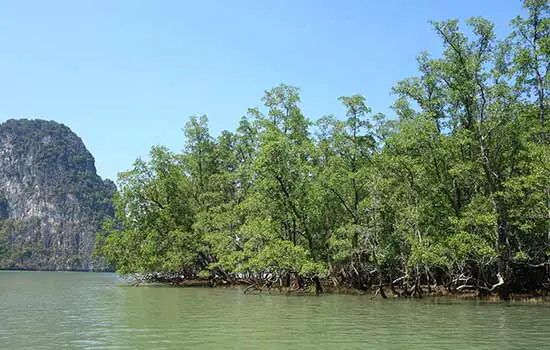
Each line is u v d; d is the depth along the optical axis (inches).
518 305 1104.2
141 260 2084.2
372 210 1395.2
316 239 1653.5
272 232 1547.7
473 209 1210.6
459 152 1320.1
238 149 2182.6
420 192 1375.5
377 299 1288.1
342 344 604.1
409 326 762.2
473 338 651.5
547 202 1093.1
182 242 2037.4
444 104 1403.8
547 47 1094.4
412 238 1264.8
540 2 1133.7
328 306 1101.1
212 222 1932.8
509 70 1173.1
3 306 1121.4
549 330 722.2
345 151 1590.8
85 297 1424.7
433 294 1363.2
